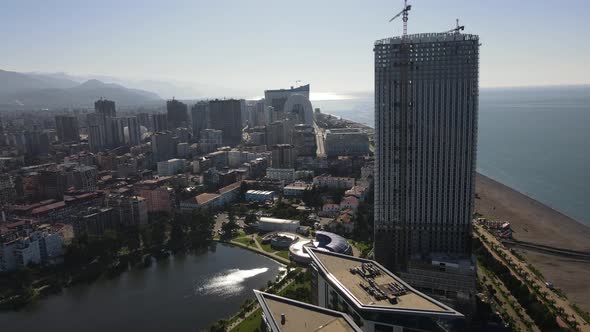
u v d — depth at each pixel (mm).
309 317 186125
